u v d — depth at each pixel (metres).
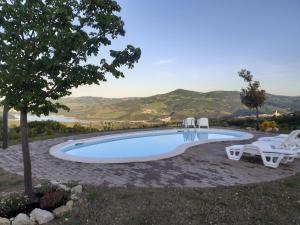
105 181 7.12
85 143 14.74
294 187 6.68
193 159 9.58
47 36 4.65
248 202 5.75
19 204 5.42
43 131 18.88
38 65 4.70
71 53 4.89
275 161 9.33
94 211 5.33
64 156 10.23
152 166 8.63
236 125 23.81
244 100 22.44
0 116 18.45
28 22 4.76
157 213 5.23
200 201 5.76
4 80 4.68
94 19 5.33
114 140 16.78
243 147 9.27
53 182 6.84
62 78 5.18
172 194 6.12
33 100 4.97
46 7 4.71
